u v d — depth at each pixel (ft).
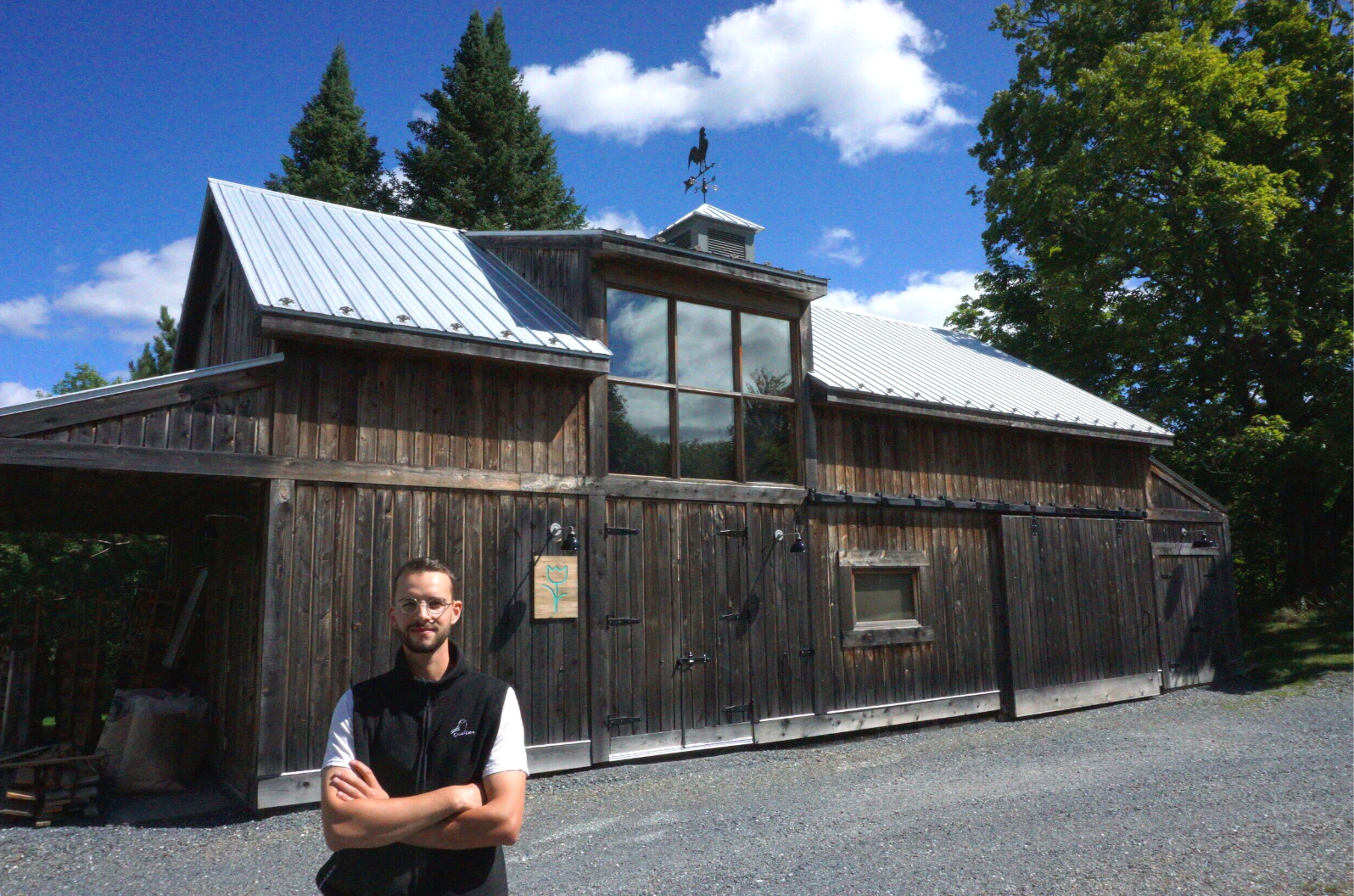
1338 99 63.67
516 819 8.17
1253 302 62.49
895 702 34.37
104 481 23.09
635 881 16.97
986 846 19.07
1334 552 65.46
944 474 38.01
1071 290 65.57
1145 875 17.22
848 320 48.24
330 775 8.13
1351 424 56.54
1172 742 31.32
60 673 28.68
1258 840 19.49
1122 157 62.90
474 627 25.34
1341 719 35.17
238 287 30.91
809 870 17.53
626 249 29.22
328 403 23.98
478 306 28.45
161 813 22.52
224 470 22.12
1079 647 41.01
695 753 28.96
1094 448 44.62
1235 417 65.98
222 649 28.09
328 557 23.39
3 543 52.39
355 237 31.63
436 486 25.30
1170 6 68.64
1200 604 48.06
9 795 21.58
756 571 31.50
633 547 28.81
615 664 27.86
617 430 29.32
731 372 32.27
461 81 91.97
